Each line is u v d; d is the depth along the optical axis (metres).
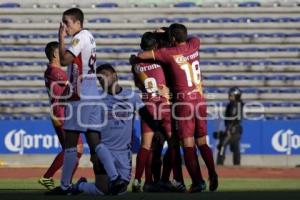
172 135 33.06
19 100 73.62
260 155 66.06
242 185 36.88
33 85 75.12
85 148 61.62
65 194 29.23
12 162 65.19
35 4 83.12
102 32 79.38
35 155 65.38
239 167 58.00
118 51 77.31
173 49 32.44
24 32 79.62
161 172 35.72
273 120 66.38
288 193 30.22
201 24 79.75
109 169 28.25
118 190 28.50
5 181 40.03
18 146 65.50
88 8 81.56
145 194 30.19
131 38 78.69
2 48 78.00
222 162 63.66
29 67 76.50
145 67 33.22
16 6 82.94
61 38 28.20
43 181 33.22
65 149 29.02
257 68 76.50
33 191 31.69
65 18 28.81
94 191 28.97
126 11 81.25
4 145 65.50
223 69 76.31
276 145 66.44
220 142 63.66
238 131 63.38
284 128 66.31
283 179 43.22
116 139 31.19
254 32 79.50
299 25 80.06
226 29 79.62
